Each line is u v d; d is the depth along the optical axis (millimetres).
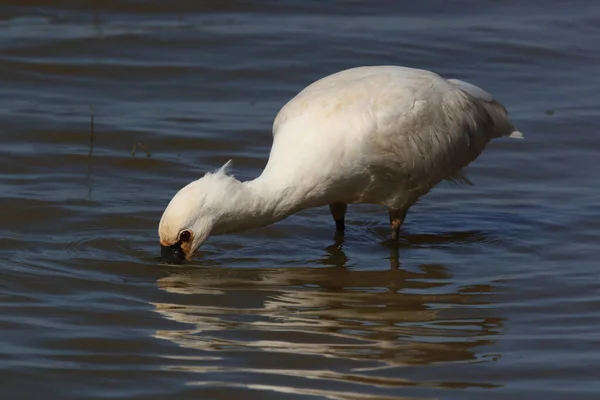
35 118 17828
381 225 15062
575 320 11727
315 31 21859
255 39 21375
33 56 20250
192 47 20969
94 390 9961
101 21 22078
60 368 10352
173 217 12742
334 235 14594
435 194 16188
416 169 13719
